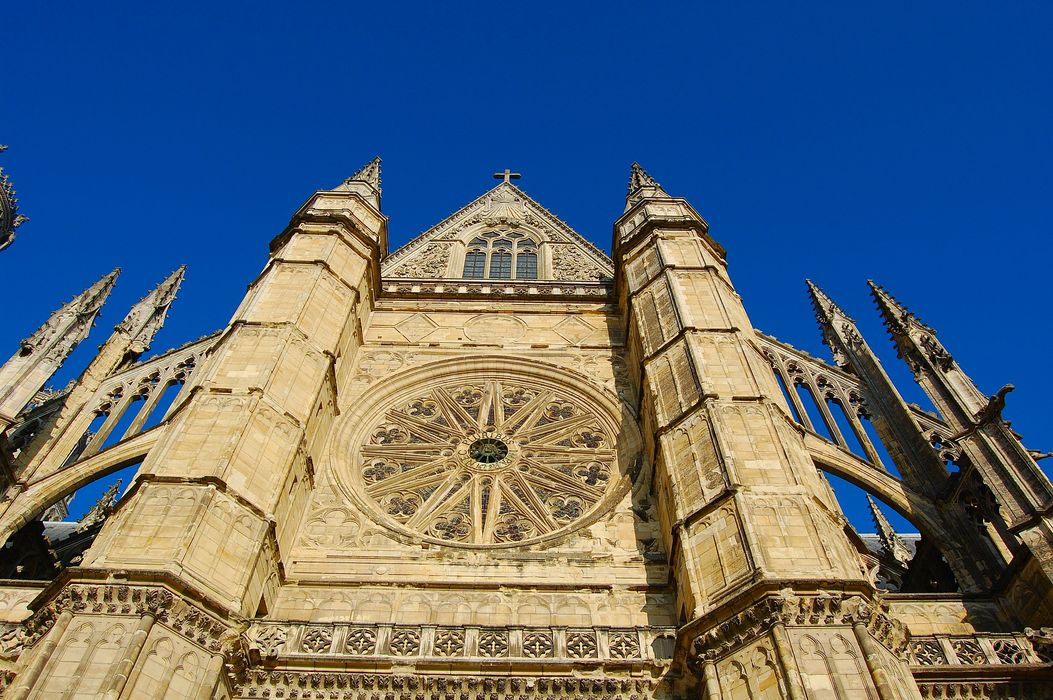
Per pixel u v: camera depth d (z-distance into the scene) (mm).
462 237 48188
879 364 33656
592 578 25031
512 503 29078
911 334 30750
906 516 27984
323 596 23969
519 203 52438
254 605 22406
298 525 26781
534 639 21688
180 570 20172
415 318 38219
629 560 25641
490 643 21578
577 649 21516
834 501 25781
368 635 21656
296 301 32188
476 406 33875
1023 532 23172
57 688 17609
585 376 34375
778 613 19016
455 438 32031
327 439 30625
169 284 40375
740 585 20391
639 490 28719
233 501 22938
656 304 33188
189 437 24859
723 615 19859
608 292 39719
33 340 30953
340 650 21250
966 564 26125
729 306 32094
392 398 33719
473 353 35688
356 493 28953
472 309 38750
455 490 29688
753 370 28219
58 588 19828
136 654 18203
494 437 32156
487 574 25344
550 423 32812
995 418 26266
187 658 19094
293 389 28406
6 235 43375
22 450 30203
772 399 27188
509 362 35219
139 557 20594
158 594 19344
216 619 19984
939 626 23141
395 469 30609
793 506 22375
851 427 32219
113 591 19344
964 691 20312
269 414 26578
